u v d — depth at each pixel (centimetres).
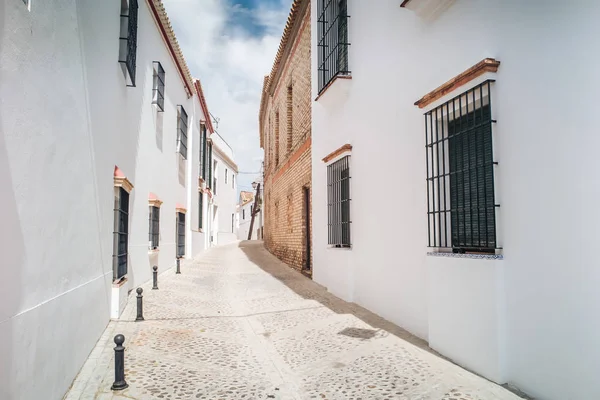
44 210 313
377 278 650
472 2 422
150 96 1029
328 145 907
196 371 445
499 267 373
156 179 1120
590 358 294
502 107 378
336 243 840
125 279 723
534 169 342
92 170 486
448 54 464
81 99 429
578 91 304
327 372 437
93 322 499
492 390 357
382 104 632
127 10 736
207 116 2183
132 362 466
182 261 1553
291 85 1435
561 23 318
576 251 305
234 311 742
